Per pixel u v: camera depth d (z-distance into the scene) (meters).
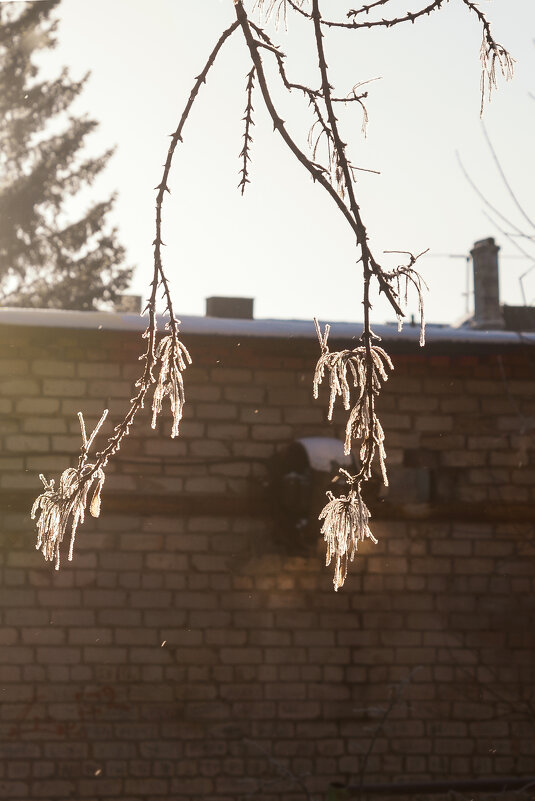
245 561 5.66
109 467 5.58
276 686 5.60
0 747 5.34
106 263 19.41
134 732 5.45
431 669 5.75
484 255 14.67
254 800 5.47
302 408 5.80
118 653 5.50
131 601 5.54
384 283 1.37
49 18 19.66
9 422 5.54
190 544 5.63
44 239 19.33
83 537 5.55
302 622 5.68
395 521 5.84
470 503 5.89
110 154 19.78
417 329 5.96
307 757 5.56
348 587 5.74
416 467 5.87
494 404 6.02
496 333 5.98
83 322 5.54
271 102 1.44
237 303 8.53
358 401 1.42
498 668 5.81
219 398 5.73
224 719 5.53
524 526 5.97
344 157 1.40
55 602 5.48
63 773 5.36
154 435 5.64
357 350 1.42
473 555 5.89
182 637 5.56
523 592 5.90
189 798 5.43
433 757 5.66
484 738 5.73
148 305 1.52
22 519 5.50
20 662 5.41
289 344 5.71
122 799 5.38
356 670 5.68
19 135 19.42
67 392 5.60
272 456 5.73
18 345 5.58
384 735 5.64
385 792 4.38
